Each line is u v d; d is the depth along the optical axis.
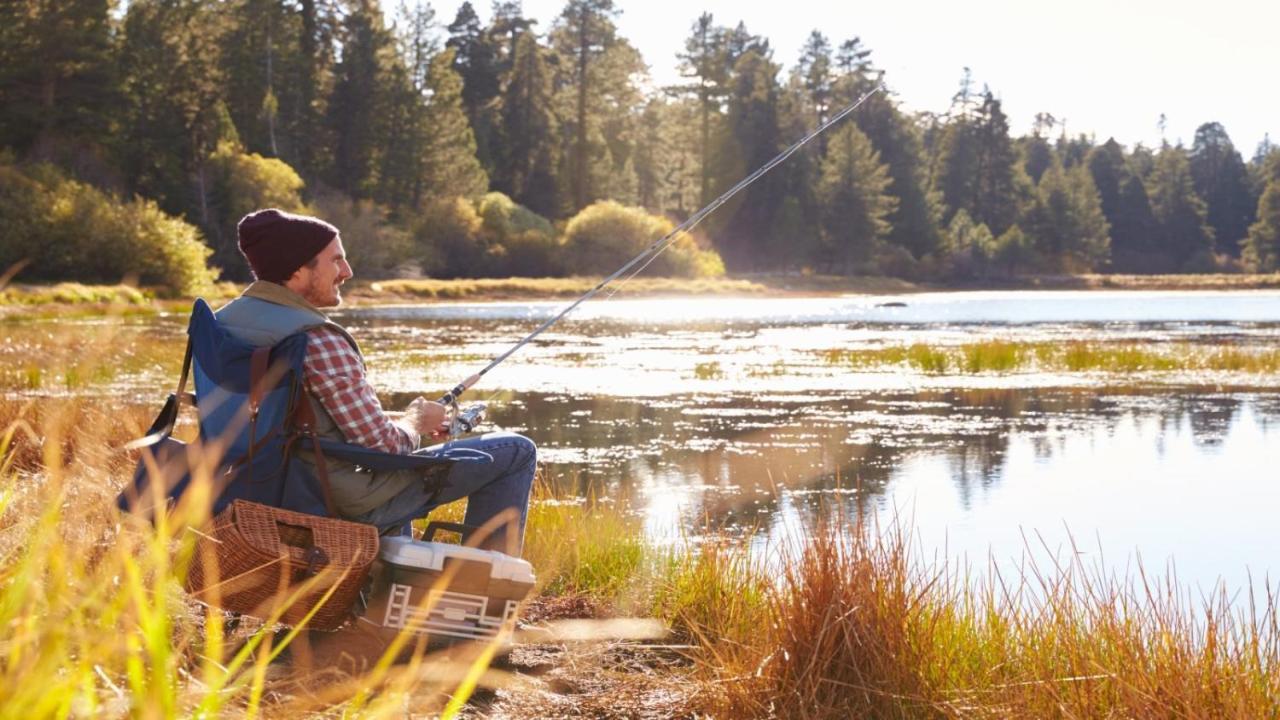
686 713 3.13
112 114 59.25
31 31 56.59
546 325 4.00
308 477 3.11
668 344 25.34
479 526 3.50
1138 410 13.08
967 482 8.49
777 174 89.12
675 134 97.00
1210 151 131.75
